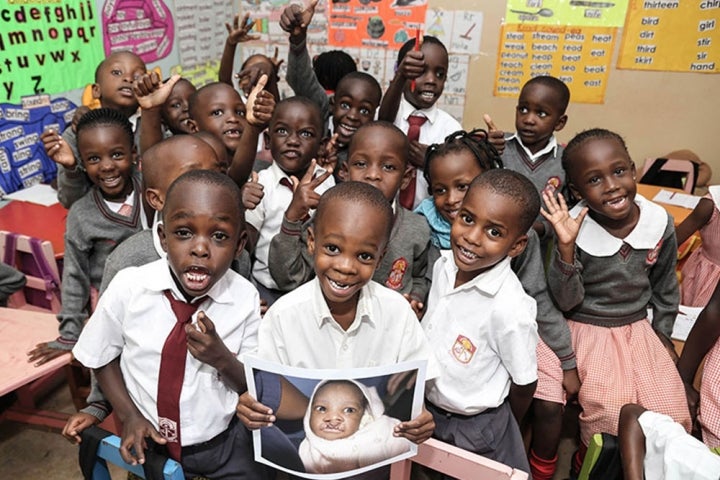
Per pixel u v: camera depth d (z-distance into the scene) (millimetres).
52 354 1559
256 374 1012
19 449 1897
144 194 1509
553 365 1640
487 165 1694
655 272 1748
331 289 1070
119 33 2953
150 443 1225
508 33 3457
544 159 2219
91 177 1659
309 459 1072
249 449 1327
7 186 2465
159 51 3303
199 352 1067
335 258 1048
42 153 2611
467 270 1293
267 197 1843
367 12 3645
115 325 1167
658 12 3203
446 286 1374
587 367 1641
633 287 1664
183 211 1062
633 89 3412
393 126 1656
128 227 1663
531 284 1596
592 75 3434
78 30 2682
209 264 1081
